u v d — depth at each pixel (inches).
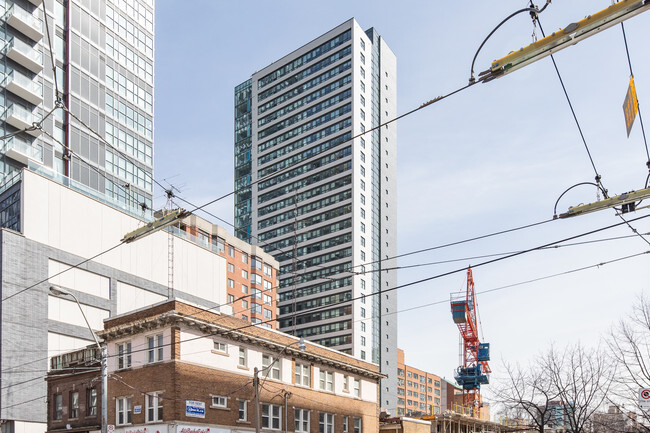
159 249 3171.8
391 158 6348.4
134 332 1658.5
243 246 4724.4
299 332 5674.2
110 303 2819.9
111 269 2871.6
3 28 3147.1
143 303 3009.4
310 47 6254.9
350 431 2142.0
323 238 5728.3
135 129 3929.6
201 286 3410.4
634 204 733.3
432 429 2908.5
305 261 5797.2
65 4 3553.2
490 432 2812.5
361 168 5782.5
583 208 734.5
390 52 6663.4
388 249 6043.3
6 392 2303.2
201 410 1579.7
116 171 3688.5
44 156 3218.5
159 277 3132.4
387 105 6417.3
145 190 3917.3
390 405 5664.4
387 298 5905.5
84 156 3462.1
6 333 2357.3
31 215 2576.3
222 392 1656.0
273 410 1829.5
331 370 2117.4
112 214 2952.8
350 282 5462.6
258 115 6540.4
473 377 3718.0
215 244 4399.6
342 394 2137.1
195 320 1600.6
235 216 6481.3
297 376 1962.4
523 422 2266.2
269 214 6171.3
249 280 4729.3
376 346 5615.2
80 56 3570.4
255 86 6648.6
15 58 3147.1
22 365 2384.4
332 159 5841.5
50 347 2512.3
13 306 2407.7
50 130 3289.9
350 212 5610.2
